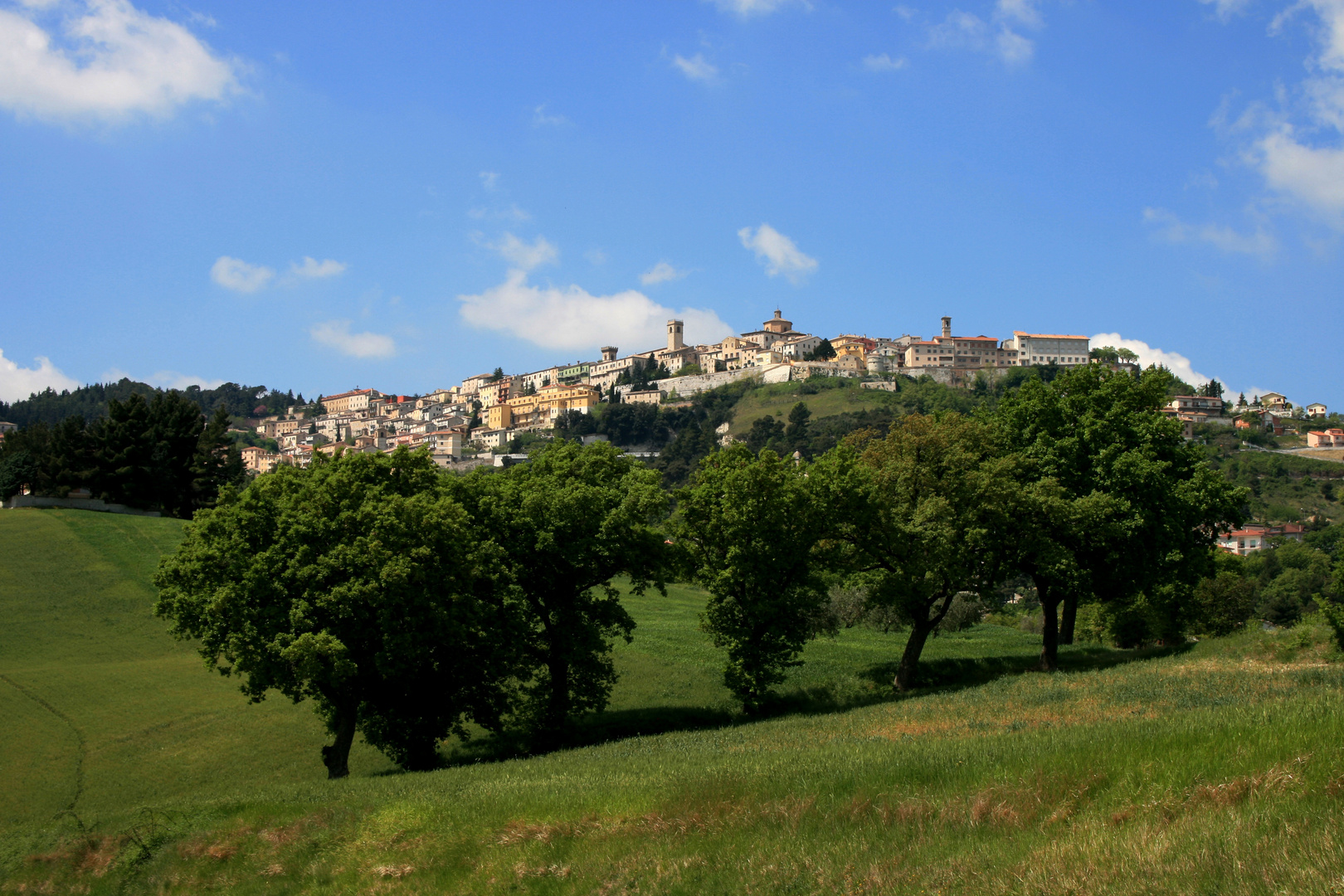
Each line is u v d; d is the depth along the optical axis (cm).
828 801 1789
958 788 1738
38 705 4634
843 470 4616
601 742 4100
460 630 3641
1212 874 1187
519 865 1802
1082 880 1253
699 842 1727
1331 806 1308
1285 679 3019
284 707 4781
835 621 6078
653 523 4709
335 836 2203
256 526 3694
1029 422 5134
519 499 4341
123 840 2384
